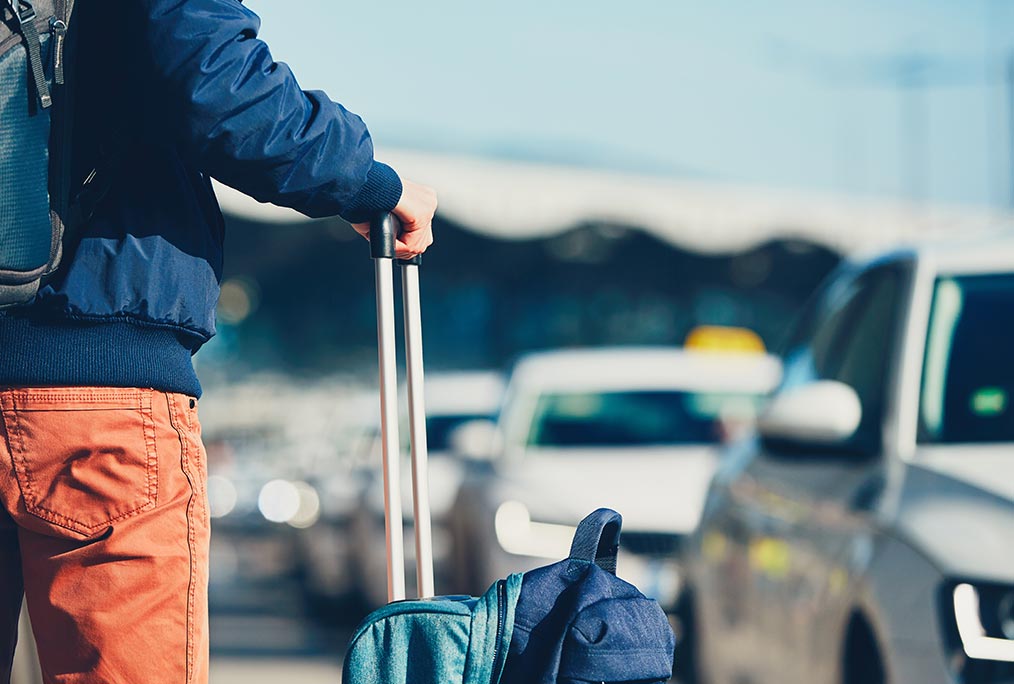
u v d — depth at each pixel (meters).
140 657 2.66
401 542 3.02
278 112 2.69
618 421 11.41
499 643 2.69
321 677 11.20
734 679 6.91
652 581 9.53
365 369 31.48
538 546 9.78
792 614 5.99
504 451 11.06
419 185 3.07
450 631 2.71
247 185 2.75
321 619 15.41
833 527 5.68
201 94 2.62
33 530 2.67
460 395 15.30
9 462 2.65
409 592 11.81
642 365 12.02
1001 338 5.84
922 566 5.02
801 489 6.16
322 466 19.05
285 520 20.08
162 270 2.71
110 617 2.65
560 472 10.38
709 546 7.32
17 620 2.82
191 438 2.76
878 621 5.11
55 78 2.63
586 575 2.76
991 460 5.35
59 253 2.63
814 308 7.35
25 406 2.64
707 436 11.30
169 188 2.77
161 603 2.68
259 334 31.42
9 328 2.64
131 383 2.67
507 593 2.74
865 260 7.02
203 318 2.79
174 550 2.71
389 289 3.00
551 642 2.68
